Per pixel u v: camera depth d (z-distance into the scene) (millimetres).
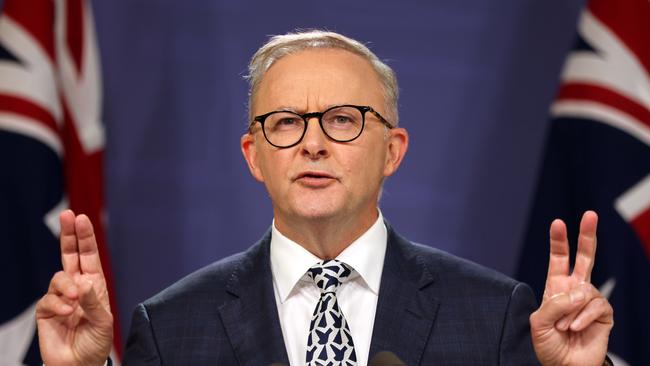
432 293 4480
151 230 8031
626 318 7203
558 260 3965
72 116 7559
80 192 7480
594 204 7320
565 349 3947
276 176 4285
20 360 7191
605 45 7410
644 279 7234
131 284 8023
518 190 8102
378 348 4270
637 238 7258
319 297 4477
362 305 4469
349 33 8133
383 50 8148
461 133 8133
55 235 7328
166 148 8062
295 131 4293
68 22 7582
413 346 4281
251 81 4629
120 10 8062
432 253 4727
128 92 8039
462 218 8102
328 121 4301
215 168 8070
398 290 4469
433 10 8180
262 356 4289
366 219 4543
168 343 4414
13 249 7242
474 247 8102
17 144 7289
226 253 8047
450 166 8133
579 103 7430
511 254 8102
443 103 8141
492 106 8133
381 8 8156
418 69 8148
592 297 3865
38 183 7277
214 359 4348
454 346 4289
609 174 7305
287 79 4352
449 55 8164
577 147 7414
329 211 4230
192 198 8062
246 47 8086
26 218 7254
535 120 8133
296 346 4398
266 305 4457
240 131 8070
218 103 8070
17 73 7320
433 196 8102
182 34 8078
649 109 7312
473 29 8172
